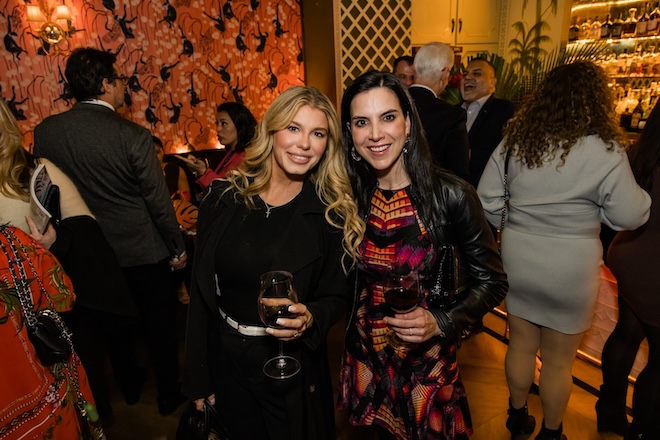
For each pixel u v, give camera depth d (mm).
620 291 1591
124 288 1583
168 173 3258
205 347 1398
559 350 1627
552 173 1443
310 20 4328
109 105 1867
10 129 1212
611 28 4555
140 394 2258
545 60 5020
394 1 4012
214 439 1396
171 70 4086
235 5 4223
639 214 1361
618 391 1796
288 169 1249
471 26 5207
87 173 1812
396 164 1258
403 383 1303
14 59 3469
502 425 1938
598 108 1375
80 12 3627
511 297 1683
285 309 1101
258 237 1305
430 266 1255
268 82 4547
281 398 1296
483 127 3025
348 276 1397
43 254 1062
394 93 1176
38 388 1003
